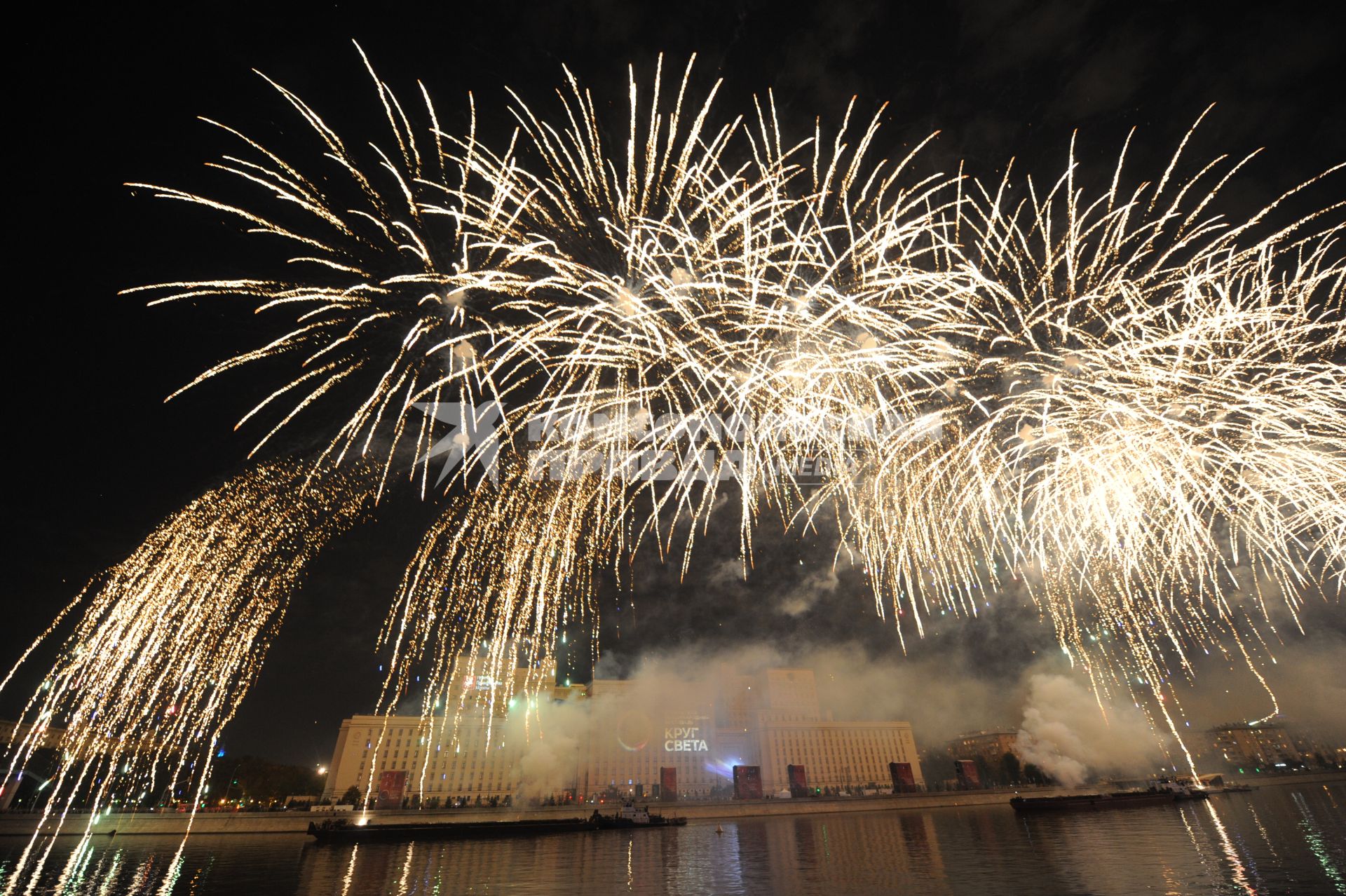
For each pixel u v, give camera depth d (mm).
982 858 45125
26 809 76250
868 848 53938
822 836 65438
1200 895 30172
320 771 137875
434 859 53031
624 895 35406
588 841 67062
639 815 84125
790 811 101500
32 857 52562
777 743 167750
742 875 41438
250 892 37719
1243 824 58250
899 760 171875
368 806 99875
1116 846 48125
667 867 46094
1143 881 34125
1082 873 37312
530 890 37594
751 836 69062
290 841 71250
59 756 78750
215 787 106750
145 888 39031
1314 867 34938
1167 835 52812
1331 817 59406
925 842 56906
